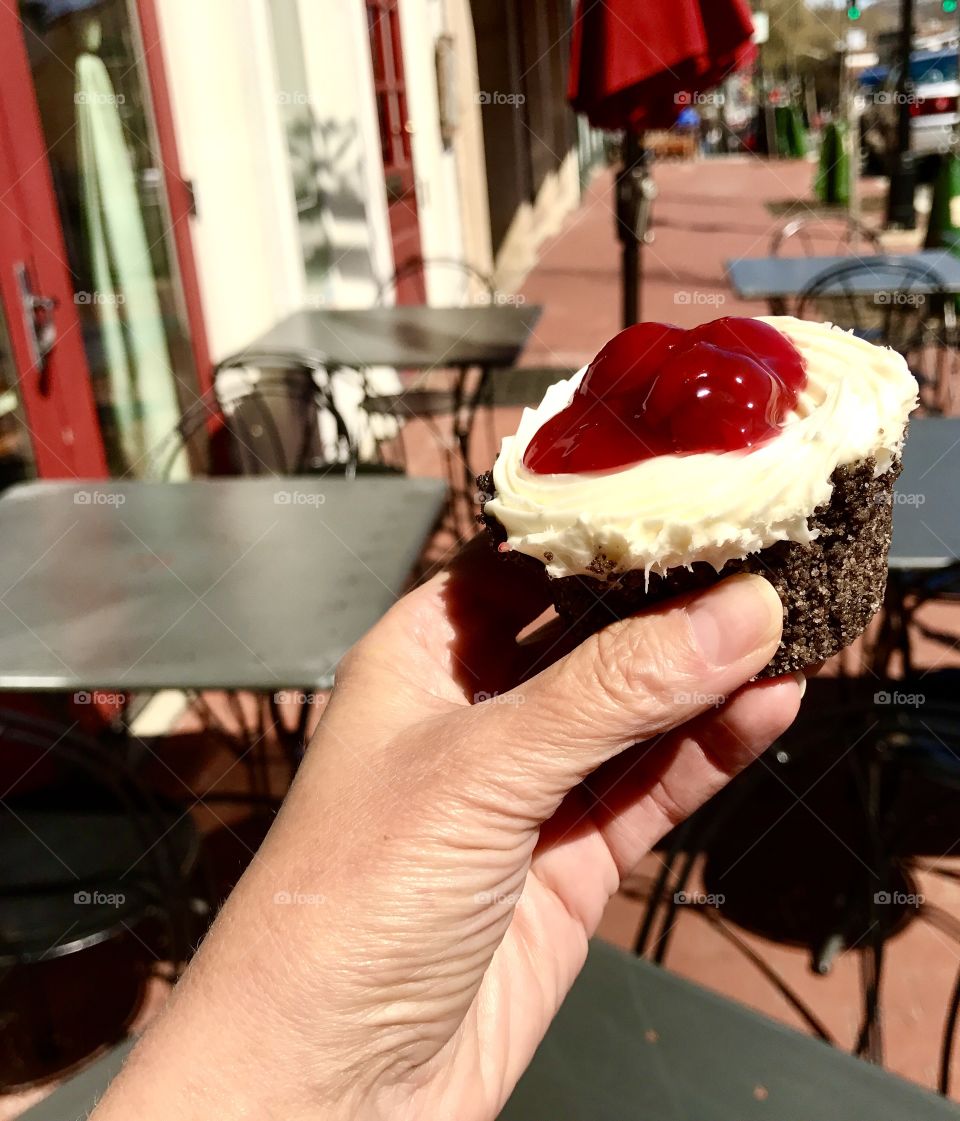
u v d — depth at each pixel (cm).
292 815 14
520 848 14
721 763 18
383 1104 14
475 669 18
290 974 12
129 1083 12
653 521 14
